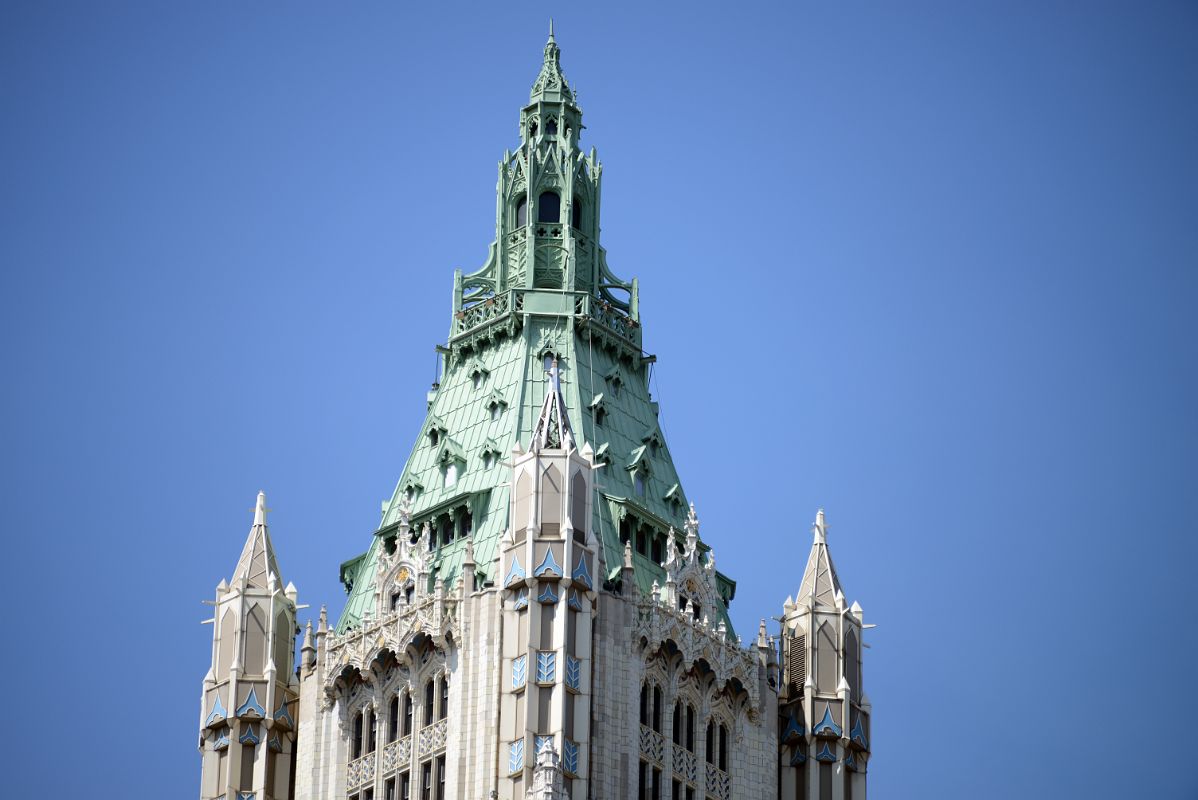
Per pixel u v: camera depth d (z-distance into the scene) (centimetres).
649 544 19425
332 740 18900
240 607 19300
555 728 18038
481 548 19012
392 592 19175
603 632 18562
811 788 19112
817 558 19812
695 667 19000
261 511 19738
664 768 18600
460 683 18400
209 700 19175
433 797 18288
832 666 19412
